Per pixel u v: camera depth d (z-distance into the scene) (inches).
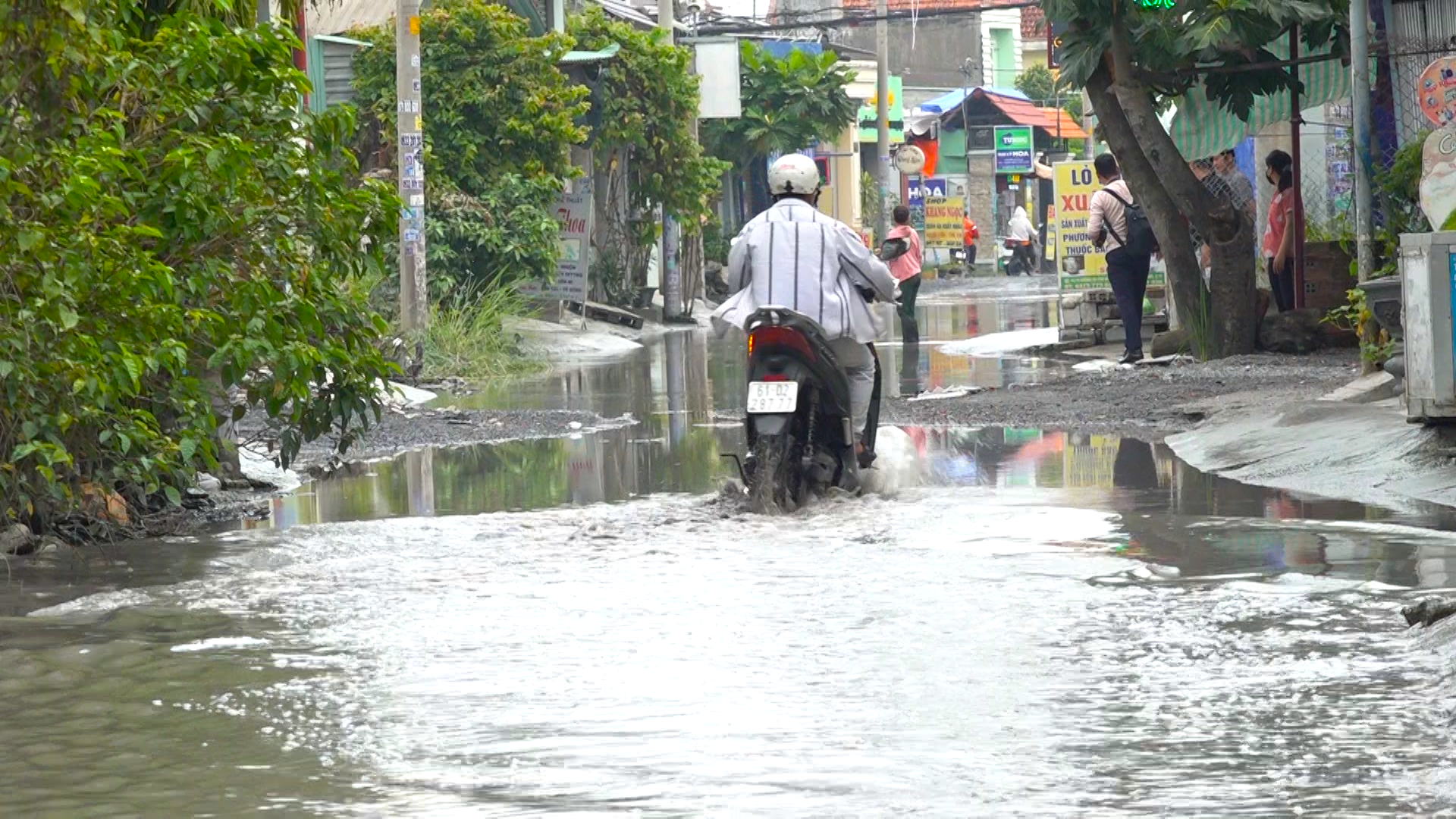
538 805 295.6
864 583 490.9
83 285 558.3
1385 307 876.0
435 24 1893.5
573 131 1939.0
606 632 435.5
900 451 819.4
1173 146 1272.1
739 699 364.5
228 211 634.8
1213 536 555.5
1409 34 1029.2
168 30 627.2
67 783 315.3
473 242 1844.2
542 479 771.4
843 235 678.5
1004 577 493.7
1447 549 517.0
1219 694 359.3
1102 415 959.0
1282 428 788.0
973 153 4763.8
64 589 519.8
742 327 656.4
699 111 2645.2
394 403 1133.1
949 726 339.9
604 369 1539.1
